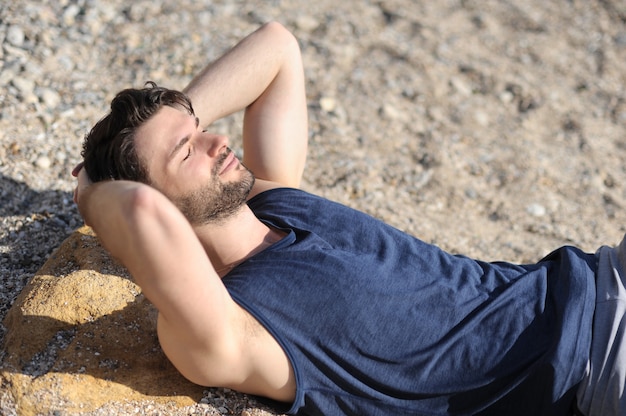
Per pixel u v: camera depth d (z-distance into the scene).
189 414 1.92
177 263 1.68
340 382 1.96
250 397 2.00
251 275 1.98
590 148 3.82
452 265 2.15
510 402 1.99
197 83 2.48
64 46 3.53
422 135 3.68
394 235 2.19
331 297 1.96
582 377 1.95
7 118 2.98
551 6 4.89
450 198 3.36
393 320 1.98
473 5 4.77
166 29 3.85
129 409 1.88
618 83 4.34
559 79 4.28
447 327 2.00
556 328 2.00
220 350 1.82
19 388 1.85
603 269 2.14
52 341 1.98
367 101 3.78
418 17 4.52
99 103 3.27
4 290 2.24
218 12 4.11
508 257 3.01
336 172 3.31
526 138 3.81
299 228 2.14
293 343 1.92
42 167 2.84
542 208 3.39
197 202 2.02
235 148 3.29
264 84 2.55
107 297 2.07
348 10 4.42
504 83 4.13
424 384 1.97
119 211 1.67
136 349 2.00
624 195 3.58
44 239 2.50
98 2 3.88
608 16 4.86
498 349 1.99
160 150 2.01
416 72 4.05
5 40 3.40
